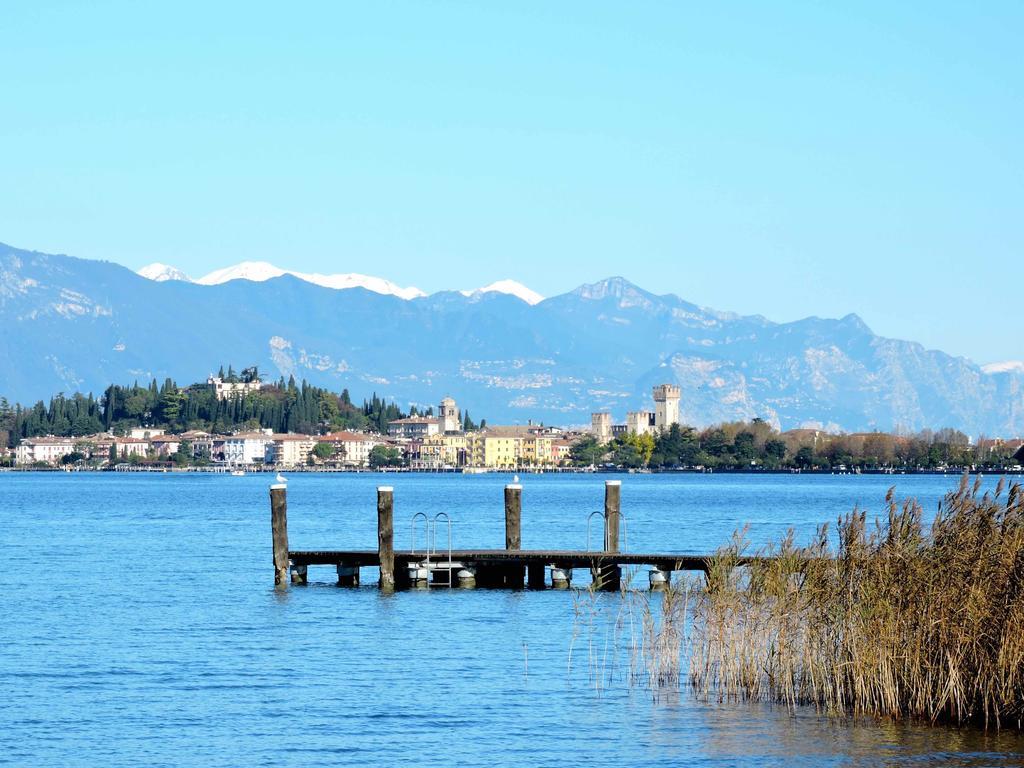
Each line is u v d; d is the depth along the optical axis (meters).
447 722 67.06
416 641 89.19
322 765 60.28
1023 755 58.91
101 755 61.91
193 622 98.56
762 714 66.81
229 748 62.94
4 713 69.31
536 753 61.69
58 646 88.62
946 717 63.78
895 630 64.75
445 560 117.19
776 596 70.44
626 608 101.69
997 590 61.75
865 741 61.44
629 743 62.81
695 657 75.44
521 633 91.88
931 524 66.19
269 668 80.56
